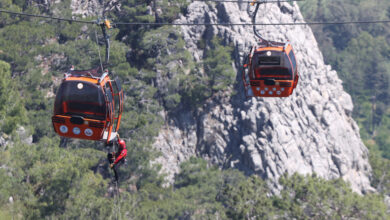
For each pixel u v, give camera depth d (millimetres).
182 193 96938
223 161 130875
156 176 101250
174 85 132250
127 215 64188
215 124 134500
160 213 79312
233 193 68812
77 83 22297
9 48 108000
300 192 61000
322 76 158000
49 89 113750
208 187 104125
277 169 127625
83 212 58375
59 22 130500
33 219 54781
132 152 98250
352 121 163500
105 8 139375
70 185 61219
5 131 61281
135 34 137875
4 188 54906
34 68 109875
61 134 23125
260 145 128875
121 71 116938
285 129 133375
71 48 118500
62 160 67000
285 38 152375
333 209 57656
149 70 135875
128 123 101375
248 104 133625
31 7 130625
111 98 23141
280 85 28781
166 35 136000
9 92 65000
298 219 59344
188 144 134125
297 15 163125
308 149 138250
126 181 99875
